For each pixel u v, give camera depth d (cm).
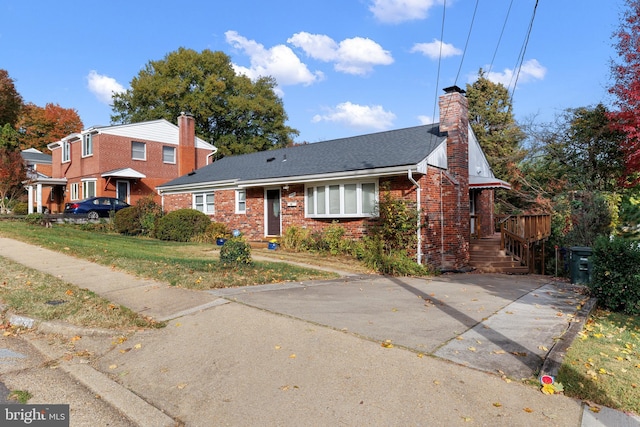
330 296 751
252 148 3925
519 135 2366
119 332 544
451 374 405
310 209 1498
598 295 784
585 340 529
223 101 3866
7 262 970
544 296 824
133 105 3750
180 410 354
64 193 2942
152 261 1003
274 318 579
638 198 1670
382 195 1298
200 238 1716
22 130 4288
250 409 349
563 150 2000
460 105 1356
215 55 3788
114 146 2575
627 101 1391
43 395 383
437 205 1295
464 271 1309
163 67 3662
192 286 763
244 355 458
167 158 2859
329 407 347
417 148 1338
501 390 374
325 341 493
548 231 1602
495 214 2333
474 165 1647
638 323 661
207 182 1883
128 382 412
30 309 620
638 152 1327
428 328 556
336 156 1567
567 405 350
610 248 767
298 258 1298
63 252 1138
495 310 679
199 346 489
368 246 1266
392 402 352
